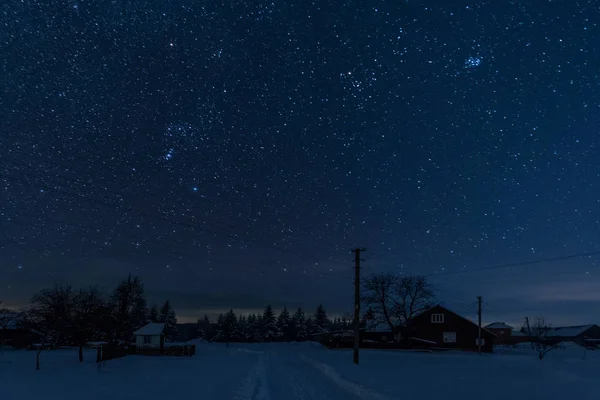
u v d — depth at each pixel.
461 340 61.81
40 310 36.94
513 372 25.06
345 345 69.88
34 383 19.84
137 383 19.89
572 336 89.69
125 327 56.19
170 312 116.81
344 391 18.19
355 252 35.41
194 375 24.20
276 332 131.62
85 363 34.41
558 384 19.11
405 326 64.19
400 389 17.28
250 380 21.75
